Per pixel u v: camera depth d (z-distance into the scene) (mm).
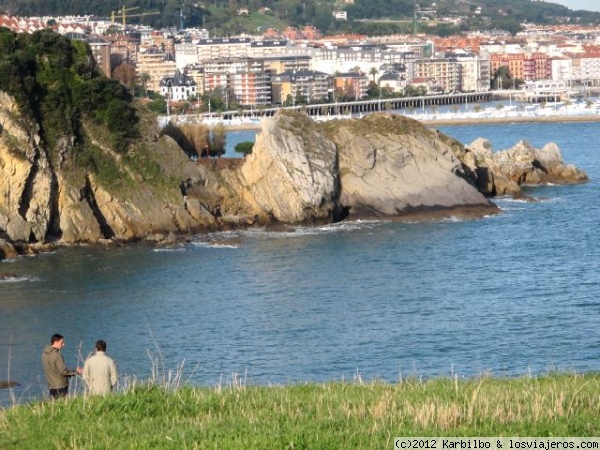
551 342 143250
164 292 180875
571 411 76438
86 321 160875
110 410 77812
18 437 73375
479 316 159000
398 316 159875
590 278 186625
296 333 151000
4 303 174375
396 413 75750
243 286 184625
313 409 78875
